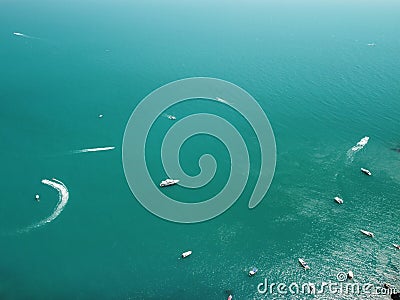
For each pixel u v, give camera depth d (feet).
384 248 354.54
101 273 328.70
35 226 370.73
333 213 394.32
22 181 422.41
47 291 312.50
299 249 354.13
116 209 391.65
